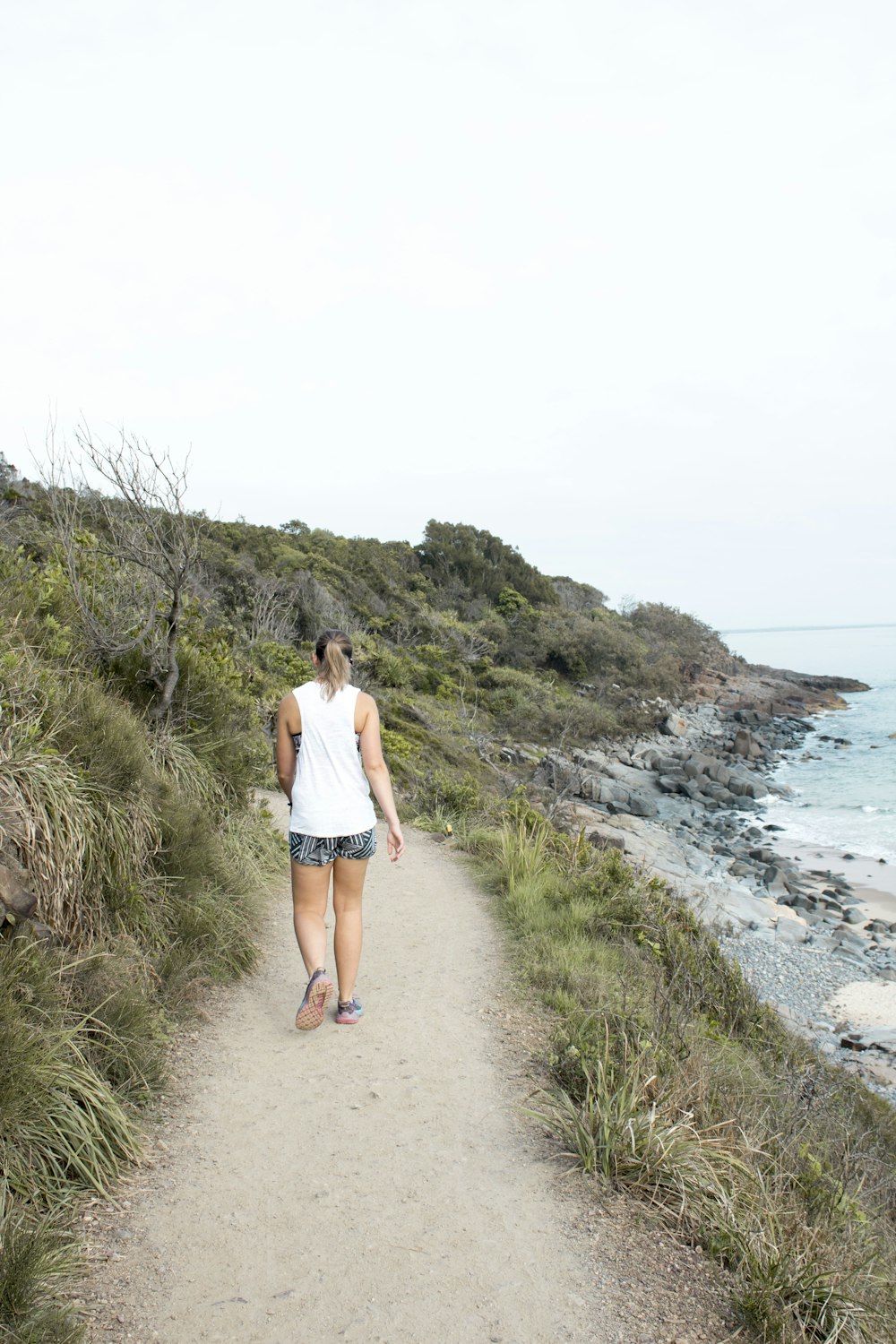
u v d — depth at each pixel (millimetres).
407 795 12008
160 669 6207
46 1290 2125
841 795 29344
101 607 6293
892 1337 2531
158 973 4078
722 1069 4289
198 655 7000
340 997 4188
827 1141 4305
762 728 45938
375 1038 4070
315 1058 3818
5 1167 2492
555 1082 3691
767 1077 4922
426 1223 2643
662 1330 2238
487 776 18844
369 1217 2662
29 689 4270
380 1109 3375
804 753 39906
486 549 52688
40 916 3516
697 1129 3307
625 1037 3809
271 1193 2770
